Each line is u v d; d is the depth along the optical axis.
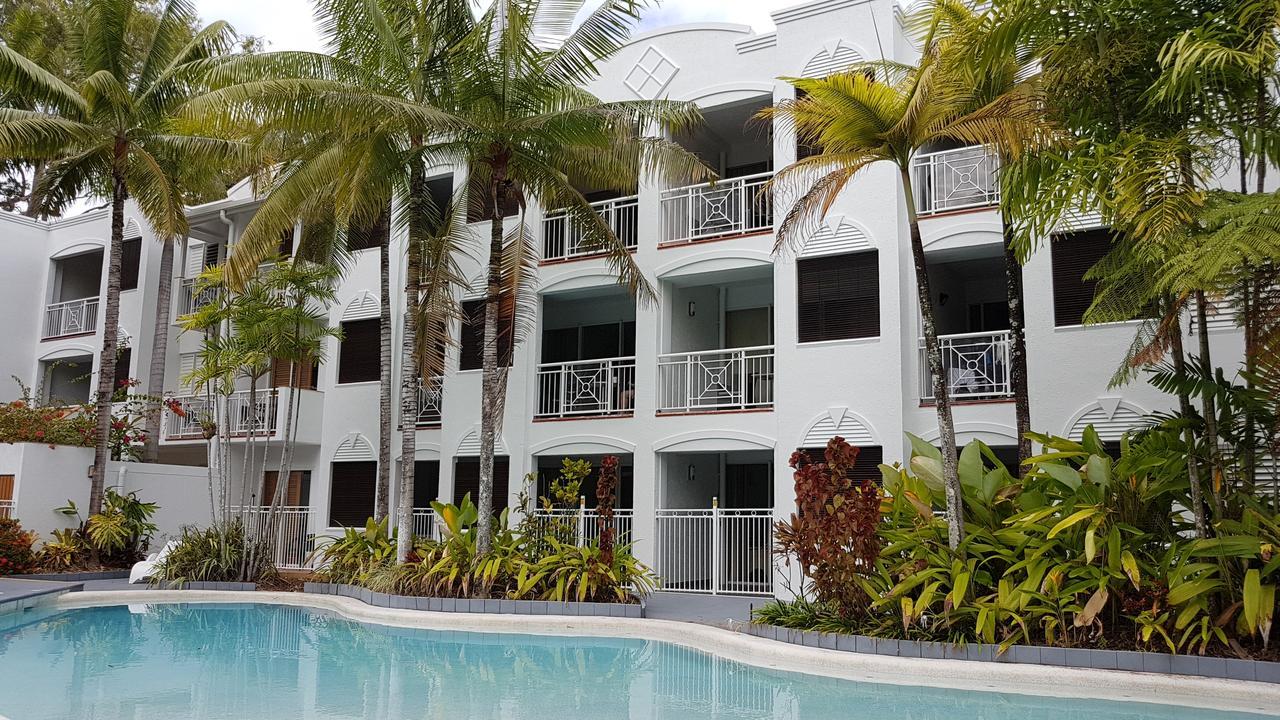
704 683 8.79
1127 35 8.53
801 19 17.12
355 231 22.25
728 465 19.81
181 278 26.14
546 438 18.48
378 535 16.39
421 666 9.77
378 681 8.87
